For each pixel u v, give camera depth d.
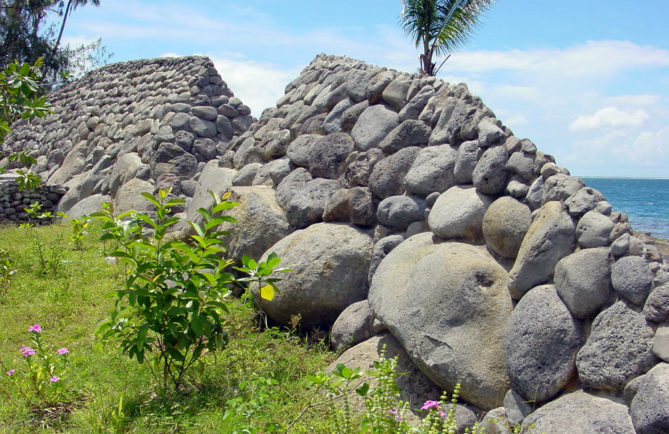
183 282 3.91
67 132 14.90
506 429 3.17
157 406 3.81
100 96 14.64
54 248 7.70
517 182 4.18
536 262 3.58
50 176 13.83
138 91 13.03
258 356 4.49
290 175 6.53
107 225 4.12
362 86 6.58
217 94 11.17
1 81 6.28
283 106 8.15
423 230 4.92
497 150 4.38
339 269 5.09
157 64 13.17
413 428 2.85
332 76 7.38
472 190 4.52
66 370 4.29
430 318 3.87
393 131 5.61
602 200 3.49
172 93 11.41
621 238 3.16
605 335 3.01
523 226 3.93
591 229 3.35
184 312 3.83
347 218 5.54
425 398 3.86
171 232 8.51
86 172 12.48
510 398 3.36
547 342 3.26
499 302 3.73
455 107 5.11
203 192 8.17
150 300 3.98
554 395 3.20
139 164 10.59
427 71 11.42
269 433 3.32
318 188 6.03
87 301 6.06
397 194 5.25
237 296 6.04
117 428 3.54
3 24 22.86
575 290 3.22
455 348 3.66
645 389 2.67
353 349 4.46
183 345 3.91
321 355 4.69
